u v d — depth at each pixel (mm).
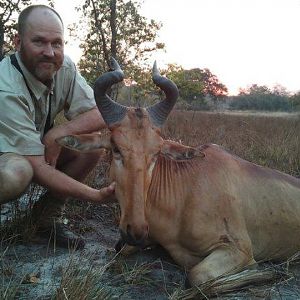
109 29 4371
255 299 1251
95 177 2121
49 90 1527
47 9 1450
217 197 1400
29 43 1419
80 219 1811
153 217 1381
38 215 1613
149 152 1283
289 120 6398
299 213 1543
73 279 1174
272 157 3018
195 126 4262
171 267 1459
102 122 1606
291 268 1518
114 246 1603
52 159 1528
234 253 1356
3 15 3832
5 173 1351
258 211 1479
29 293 1236
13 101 1409
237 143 3311
